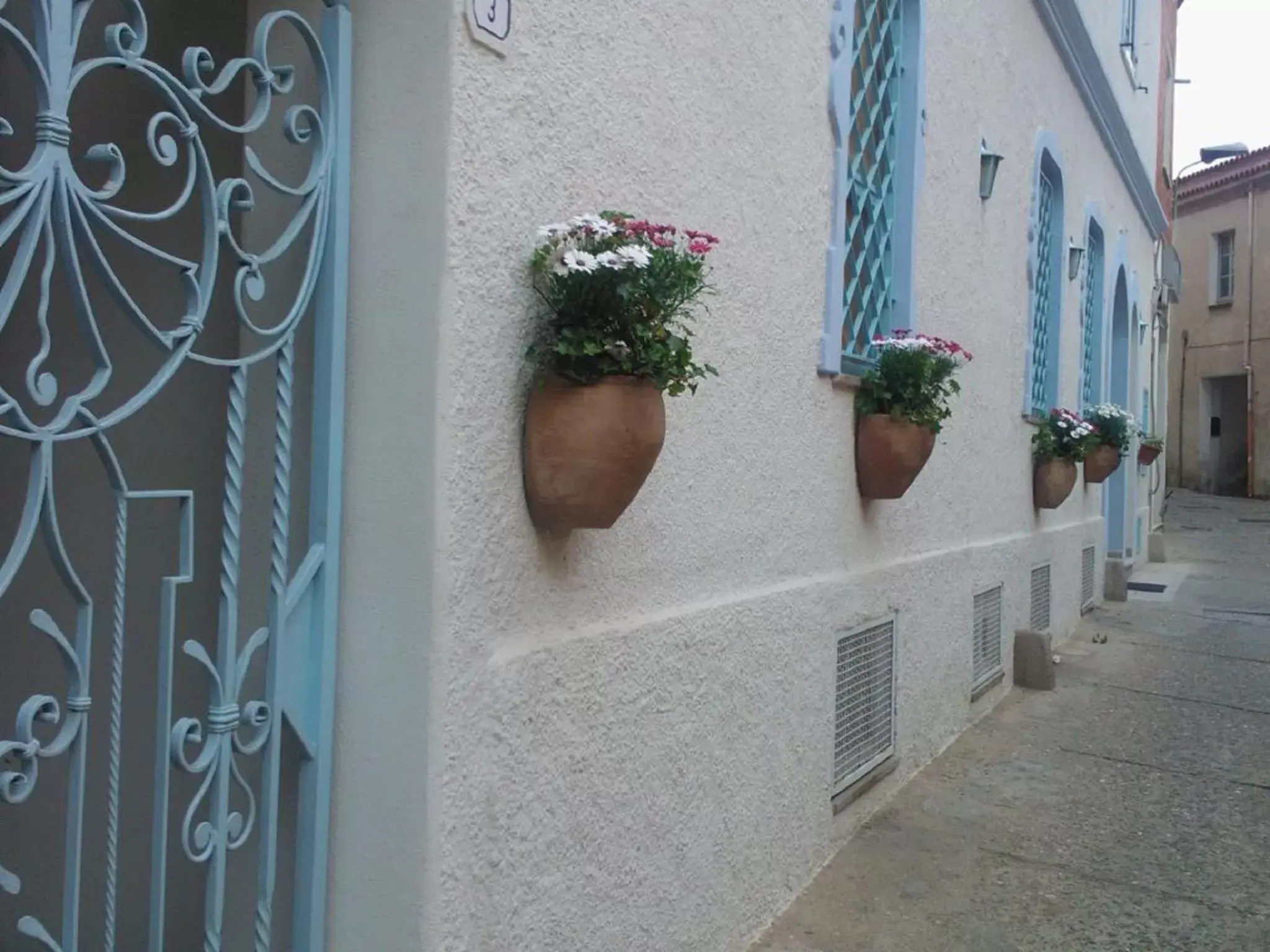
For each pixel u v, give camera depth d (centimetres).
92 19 284
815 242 429
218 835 214
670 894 326
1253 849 480
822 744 441
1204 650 931
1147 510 1681
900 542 541
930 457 587
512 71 251
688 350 267
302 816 234
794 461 416
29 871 288
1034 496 839
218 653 215
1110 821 509
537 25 259
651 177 312
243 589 251
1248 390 2970
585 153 280
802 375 421
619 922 299
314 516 235
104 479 283
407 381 234
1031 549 819
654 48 312
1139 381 1534
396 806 233
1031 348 806
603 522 266
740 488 374
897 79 547
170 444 274
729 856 362
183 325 203
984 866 451
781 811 402
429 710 231
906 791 537
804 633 420
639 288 255
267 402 247
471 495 240
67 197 181
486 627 247
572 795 277
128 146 283
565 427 254
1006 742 630
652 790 315
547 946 268
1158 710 714
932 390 483
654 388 261
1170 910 417
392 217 236
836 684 457
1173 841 487
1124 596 1223
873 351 511
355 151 239
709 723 348
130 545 279
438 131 232
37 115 180
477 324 241
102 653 283
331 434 234
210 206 207
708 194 346
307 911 233
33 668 290
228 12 274
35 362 179
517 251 255
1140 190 1414
